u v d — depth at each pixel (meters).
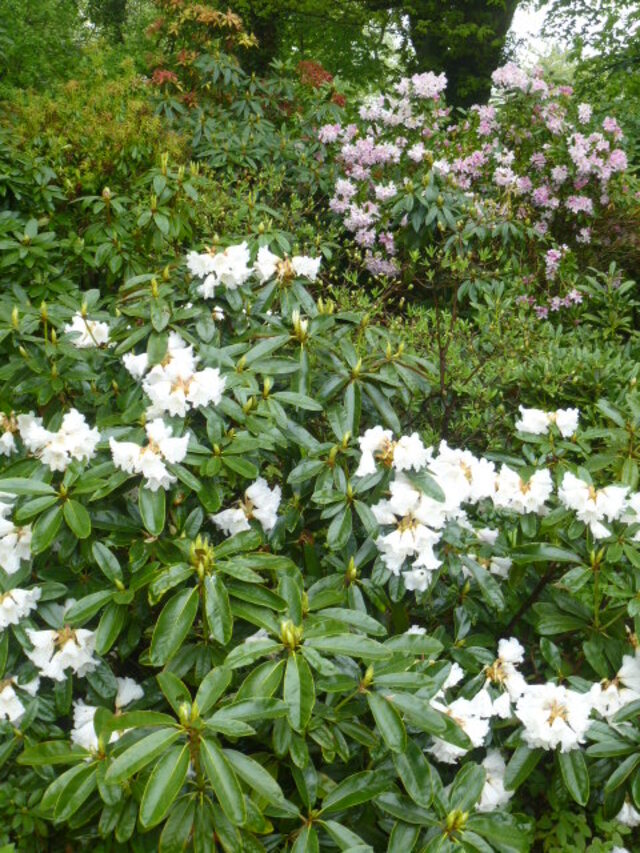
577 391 3.49
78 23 10.00
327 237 5.50
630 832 1.93
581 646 2.17
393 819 1.67
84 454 1.91
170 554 1.83
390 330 3.84
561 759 1.77
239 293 2.39
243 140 6.01
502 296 4.65
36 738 1.80
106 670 1.83
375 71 11.02
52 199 4.70
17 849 1.72
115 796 1.51
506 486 2.08
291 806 1.54
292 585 1.71
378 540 1.88
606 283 4.94
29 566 1.88
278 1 9.51
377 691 1.62
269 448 2.00
